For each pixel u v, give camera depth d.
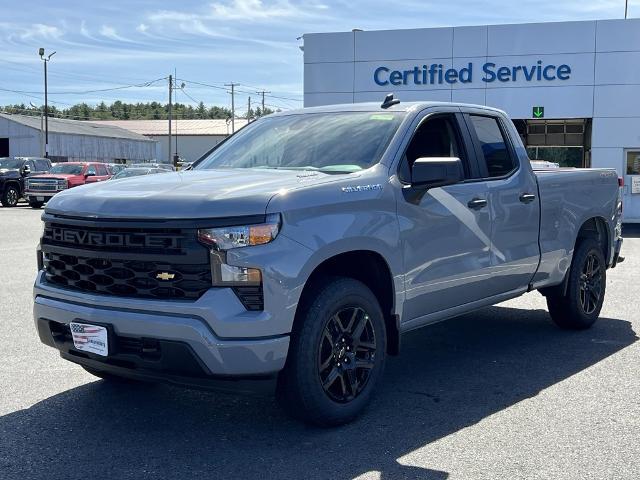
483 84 21.61
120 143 79.19
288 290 3.98
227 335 3.85
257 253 3.91
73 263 4.31
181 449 4.13
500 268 5.74
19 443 4.22
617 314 8.00
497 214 5.68
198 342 3.82
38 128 66.44
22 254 13.34
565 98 21.25
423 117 5.30
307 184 4.28
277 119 5.96
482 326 7.44
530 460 3.96
